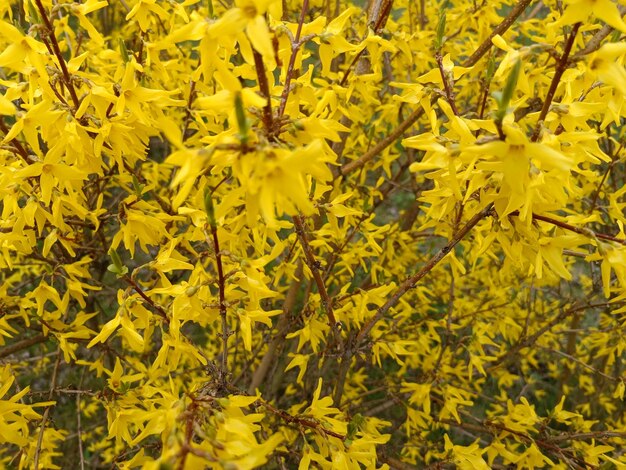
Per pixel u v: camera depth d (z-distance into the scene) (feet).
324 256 8.99
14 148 4.81
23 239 5.34
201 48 3.39
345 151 8.73
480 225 5.57
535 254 4.24
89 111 4.84
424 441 9.15
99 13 13.24
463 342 8.24
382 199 9.46
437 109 8.93
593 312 14.55
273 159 2.90
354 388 10.22
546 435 6.63
